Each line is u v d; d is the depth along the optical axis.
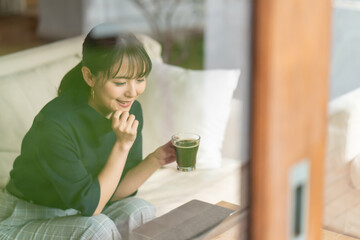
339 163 1.20
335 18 1.16
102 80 1.10
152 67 1.16
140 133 1.20
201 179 1.12
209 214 1.01
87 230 1.10
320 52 0.40
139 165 1.18
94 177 1.13
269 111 0.38
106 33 1.02
